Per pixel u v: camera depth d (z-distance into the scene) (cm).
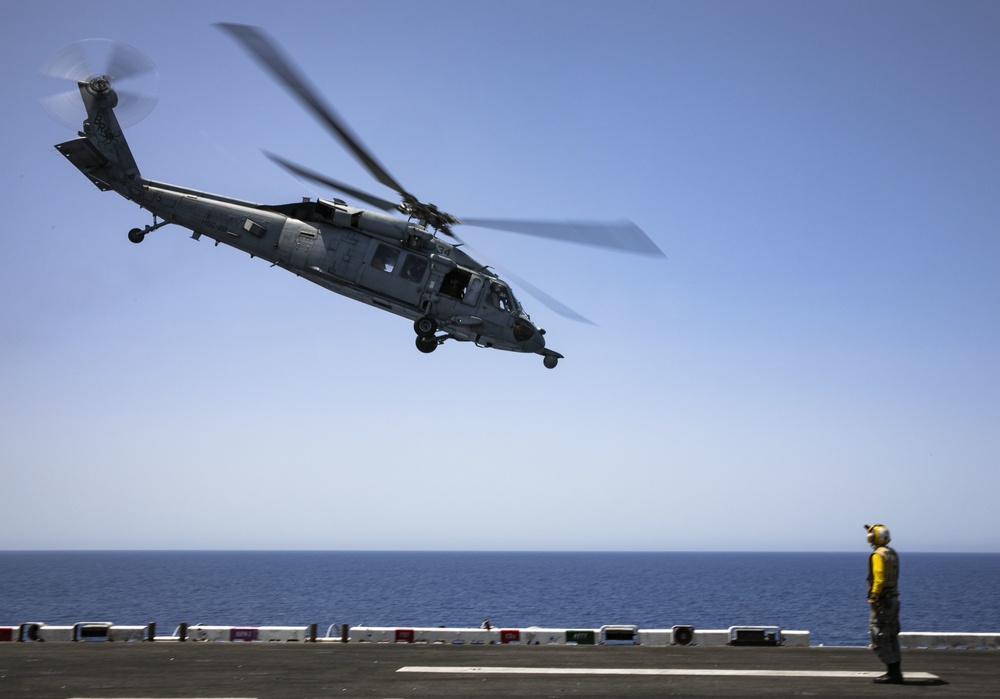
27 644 1544
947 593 12662
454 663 1312
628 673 1216
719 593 12306
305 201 2509
